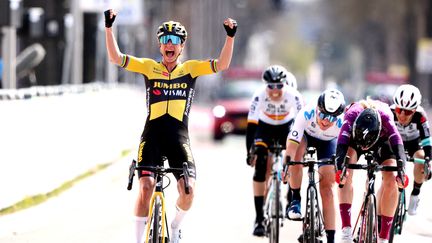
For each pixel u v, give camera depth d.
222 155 54.06
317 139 23.67
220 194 35.38
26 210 29.61
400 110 24.70
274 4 95.06
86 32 71.50
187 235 26.38
